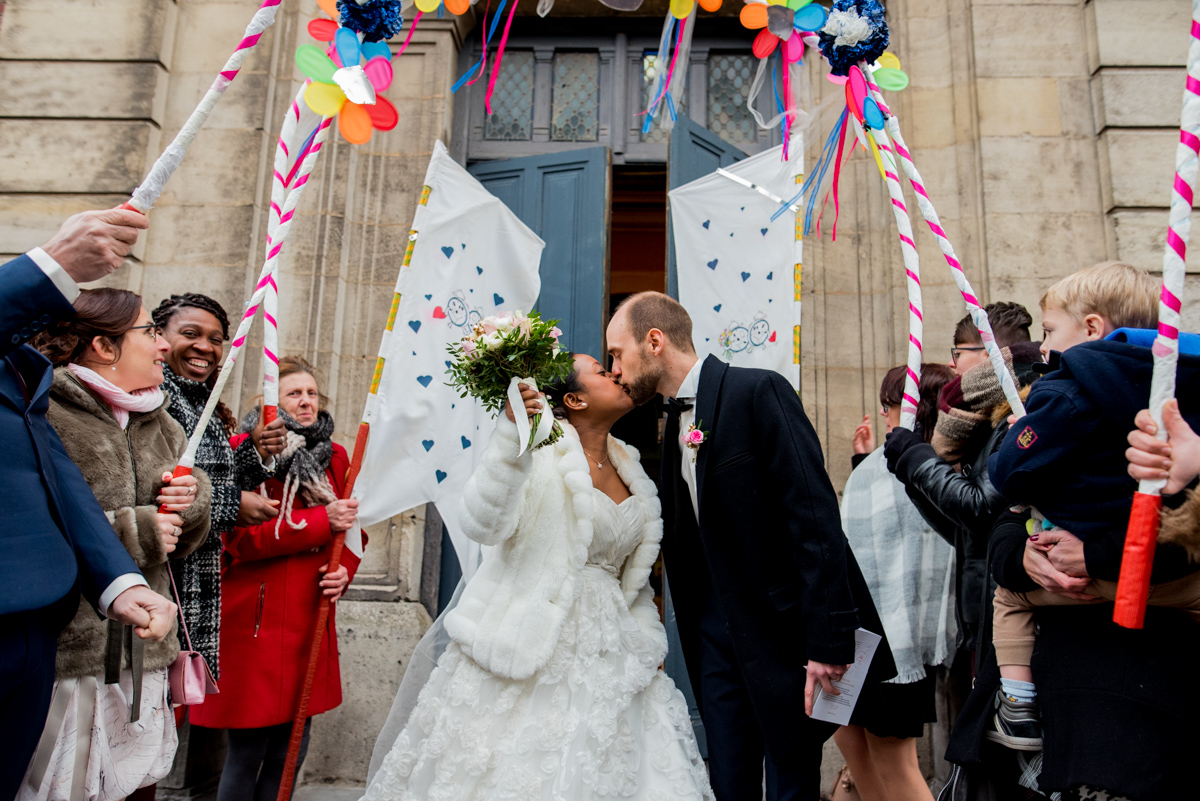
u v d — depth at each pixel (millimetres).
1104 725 1593
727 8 4773
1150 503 1522
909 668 2703
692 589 2463
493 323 2115
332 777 3723
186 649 2490
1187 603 1599
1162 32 4289
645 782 2080
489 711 2076
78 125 4320
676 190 3727
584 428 2412
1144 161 4168
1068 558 1661
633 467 2447
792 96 3152
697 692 2434
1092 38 4340
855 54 2373
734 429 2232
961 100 4383
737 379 2283
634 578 2332
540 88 4836
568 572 2186
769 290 3467
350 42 2232
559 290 4387
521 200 4551
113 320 2215
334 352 4188
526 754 1991
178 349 2920
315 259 4230
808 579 2070
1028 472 1727
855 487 3154
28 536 1682
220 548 2721
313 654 2895
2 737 1631
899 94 4453
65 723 1910
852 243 4289
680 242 3691
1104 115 4227
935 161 4371
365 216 4383
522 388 2090
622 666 2166
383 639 3846
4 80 4363
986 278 4160
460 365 2148
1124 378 1664
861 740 2689
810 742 2150
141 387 2295
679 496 2445
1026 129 4293
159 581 2221
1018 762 1938
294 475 3057
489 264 3627
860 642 2098
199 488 2426
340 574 3051
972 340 2982
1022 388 2324
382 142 4477
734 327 3537
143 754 2096
